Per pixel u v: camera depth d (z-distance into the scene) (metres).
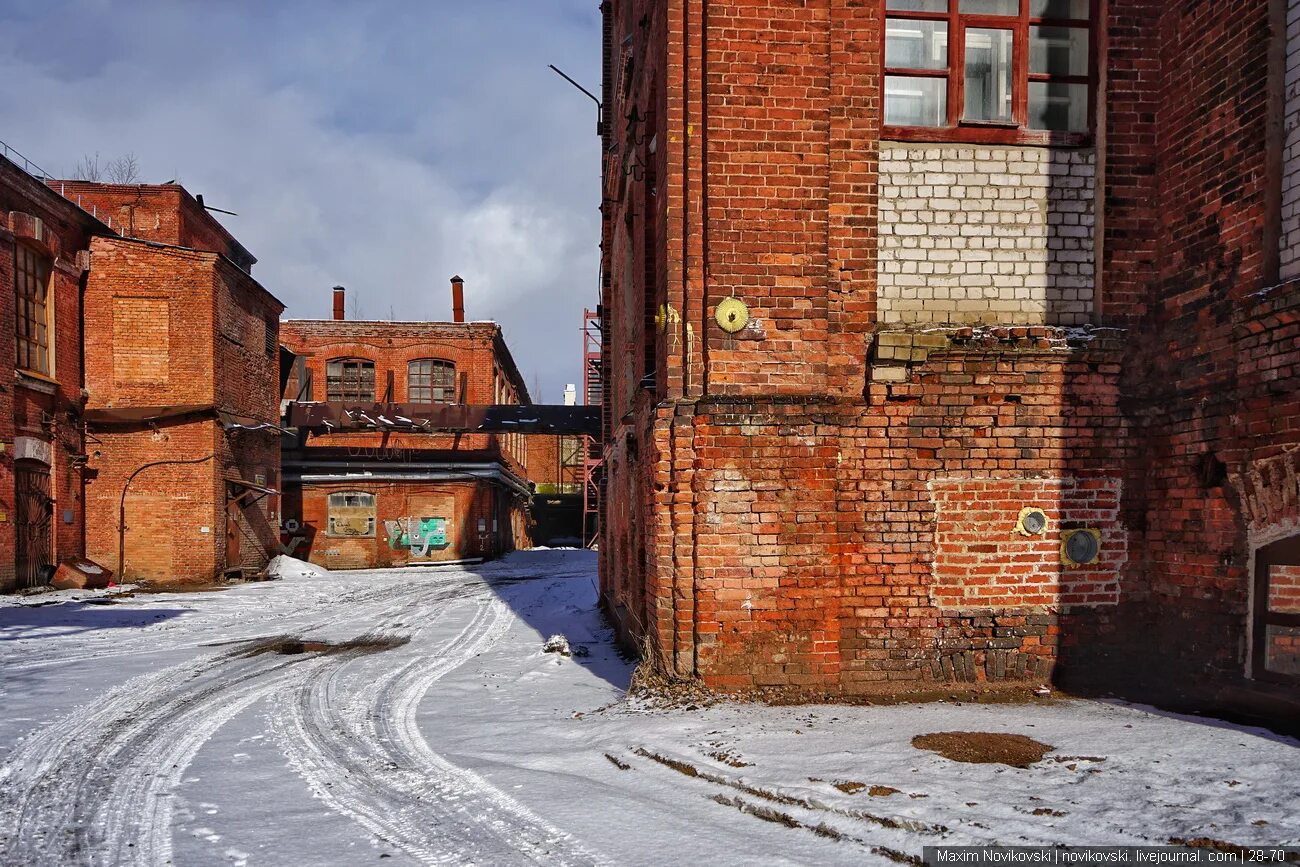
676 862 3.25
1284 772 3.89
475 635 10.43
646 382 6.86
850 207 5.89
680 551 5.70
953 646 5.86
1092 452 5.96
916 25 6.10
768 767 4.12
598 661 8.05
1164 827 3.23
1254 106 5.08
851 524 5.82
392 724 5.72
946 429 5.89
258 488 19.77
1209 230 5.46
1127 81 6.05
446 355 30.42
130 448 18.08
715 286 5.73
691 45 5.75
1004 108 6.16
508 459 33.12
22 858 3.51
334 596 16.22
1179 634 5.62
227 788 4.36
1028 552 5.92
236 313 20.22
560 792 4.11
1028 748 4.38
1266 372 4.88
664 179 5.95
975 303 6.04
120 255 18.16
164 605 14.13
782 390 5.79
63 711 6.18
